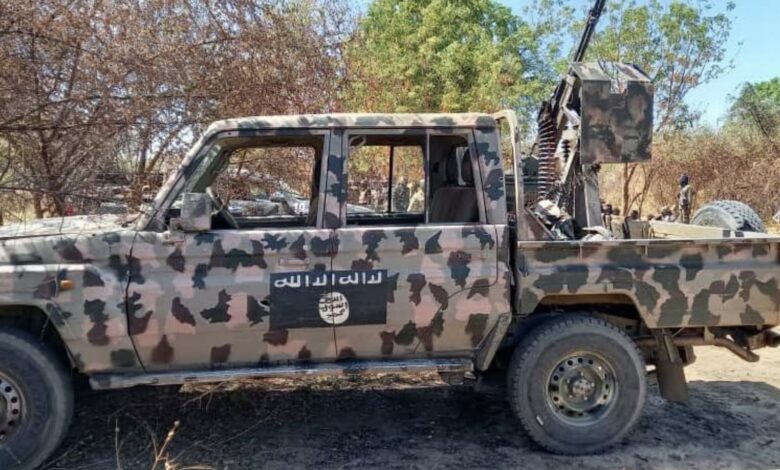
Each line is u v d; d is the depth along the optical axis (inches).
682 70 709.9
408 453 155.3
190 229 139.2
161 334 140.5
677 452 156.0
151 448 156.8
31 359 138.8
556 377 155.5
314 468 146.9
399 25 884.6
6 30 172.1
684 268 154.6
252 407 183.9
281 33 259.3
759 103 826.2
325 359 149.5
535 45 844.6
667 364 163.9
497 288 149.9
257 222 187.9
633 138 189.2
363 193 196.4
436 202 175.8
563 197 210.5
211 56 236.8
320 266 144.7
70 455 152.4
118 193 185.0
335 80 297.1
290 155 221.9
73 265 138.9
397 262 147.2
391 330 148.5
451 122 153.6
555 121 221.9
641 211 737.0
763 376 214.8
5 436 139.5
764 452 156.2
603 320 156.9
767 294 157.3
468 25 862.5
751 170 706.2
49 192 172.6
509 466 148.6
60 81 192.7
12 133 187.0
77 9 197.9
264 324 143.2
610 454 155.1
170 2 232.2
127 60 202.7
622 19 716.0
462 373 158.1
